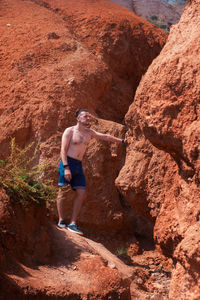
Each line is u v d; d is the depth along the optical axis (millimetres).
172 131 3330
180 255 2990
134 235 7074
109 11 10203
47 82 7578
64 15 9992
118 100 8758
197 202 3170
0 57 8242
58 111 7230
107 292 3658
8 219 3877
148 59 9750
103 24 9484
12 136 7102
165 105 3377
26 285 3385
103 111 8312
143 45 9727
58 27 9109
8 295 3248
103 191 6969
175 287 3021
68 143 5023
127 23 9805
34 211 4332
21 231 4004
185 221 3266
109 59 9070
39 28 8898
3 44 8508
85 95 7742
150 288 5301
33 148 7000
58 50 8352
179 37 3725
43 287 3486
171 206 3840
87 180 6934
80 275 3928
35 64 8016
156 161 4570
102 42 9156
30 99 7402
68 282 3766
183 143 3250
